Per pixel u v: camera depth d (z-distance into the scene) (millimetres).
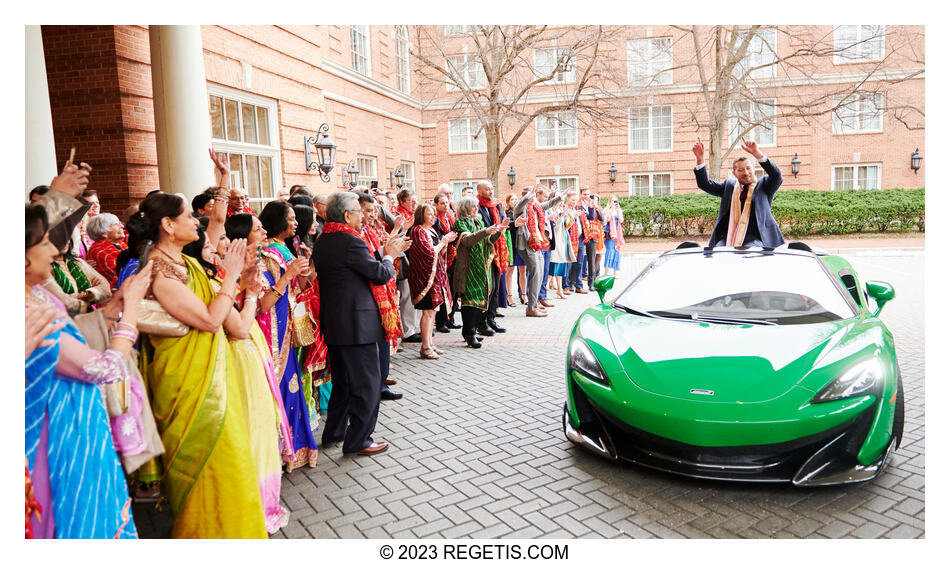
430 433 4391
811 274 4309
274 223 3840
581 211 10992
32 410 2057
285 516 3184
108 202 8000
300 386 3830
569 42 19469
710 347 3586
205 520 2617
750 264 4508
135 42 8031
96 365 2158
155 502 3416
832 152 22922
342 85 16297
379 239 5324
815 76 22109
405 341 7363
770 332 3688
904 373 5441
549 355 6637
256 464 3006
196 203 4426
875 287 4289
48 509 2109
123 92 7867
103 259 4594
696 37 19078
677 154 23953
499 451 4035
